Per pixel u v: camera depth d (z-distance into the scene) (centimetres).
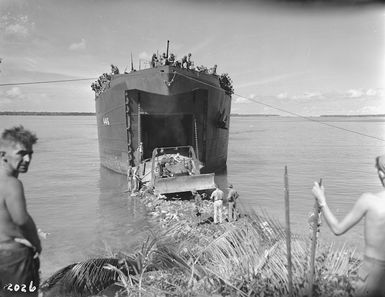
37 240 393
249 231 677
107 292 671
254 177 2814
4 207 360
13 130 368
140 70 2241
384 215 360
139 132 2405
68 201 1978
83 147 5884
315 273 523
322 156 4447
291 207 1808
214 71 2609
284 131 12419
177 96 2356
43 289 698
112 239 1294
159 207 1705
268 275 545
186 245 785
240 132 11538
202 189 1877
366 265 375
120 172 2667
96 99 3250
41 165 3616
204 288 558
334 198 2070
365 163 3766
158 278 624
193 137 2533
